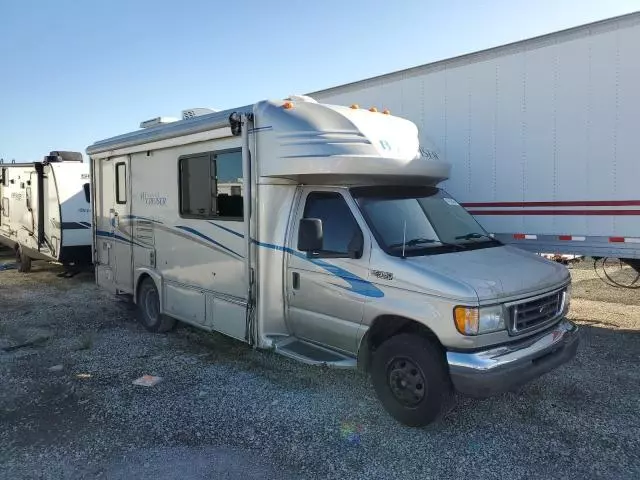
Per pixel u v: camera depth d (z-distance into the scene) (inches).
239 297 226.5
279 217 212.2
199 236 248.1
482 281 163.5
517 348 165.9
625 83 237.6
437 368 164.4
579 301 364.2
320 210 202.8
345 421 179.3
